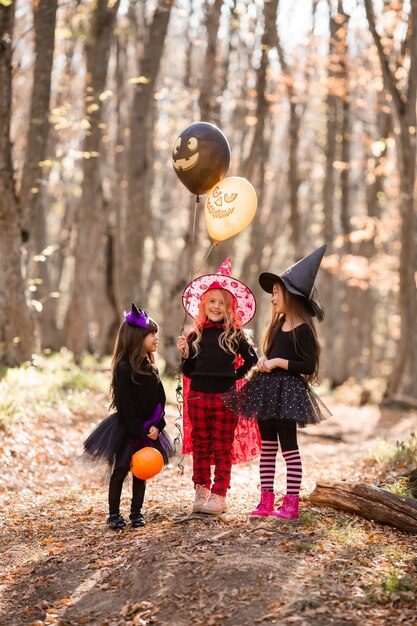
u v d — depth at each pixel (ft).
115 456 17.24
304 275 17.38
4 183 36.09
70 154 47.44
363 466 26.66
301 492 20.66
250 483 24.16
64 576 15.03
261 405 16.61
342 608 12.26
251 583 13.21
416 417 50.67
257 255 73.97
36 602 14.19
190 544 15.15
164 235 101.96
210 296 17.69
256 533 15.65
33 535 18.04
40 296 62.54
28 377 35.24
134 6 60.08
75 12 50.47
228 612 12.48
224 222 19.13
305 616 11.99
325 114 71.56
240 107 69.31
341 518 17.20
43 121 37.40
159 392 17.42
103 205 62.08
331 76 59.21
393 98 45.85
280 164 89.20
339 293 100.37
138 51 64.59
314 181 95.66
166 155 84.74
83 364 49.52
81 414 33.14
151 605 13.08
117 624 12.72
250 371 17.78
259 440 18.67
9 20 33.76
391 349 135.95
